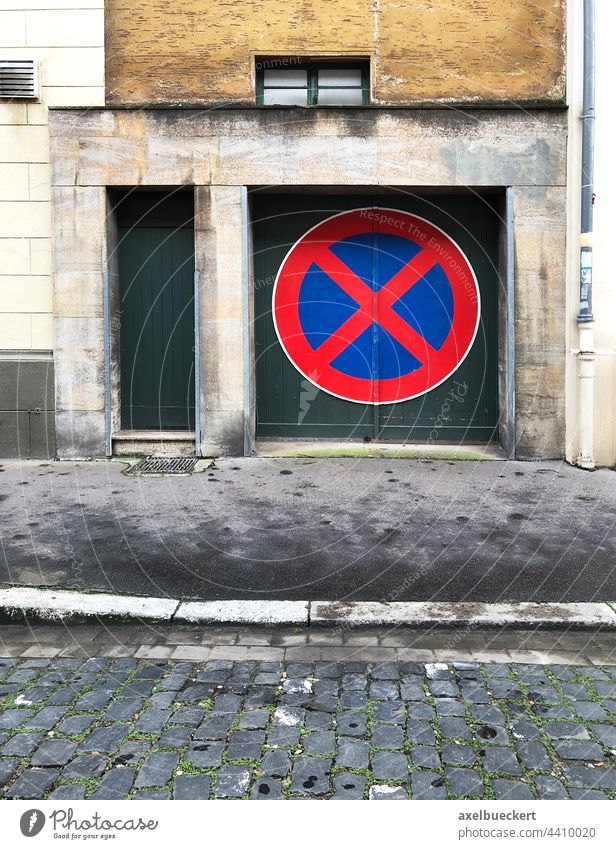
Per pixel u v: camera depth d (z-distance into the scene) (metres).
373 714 3.32
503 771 2.90
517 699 3.46
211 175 8.08
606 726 3.22
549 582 4.72
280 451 8.52
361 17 8.14
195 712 3.34
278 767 2.92
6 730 3.18
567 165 7.98
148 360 8.77
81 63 8.16
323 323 8.88
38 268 8.34
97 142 8.07
